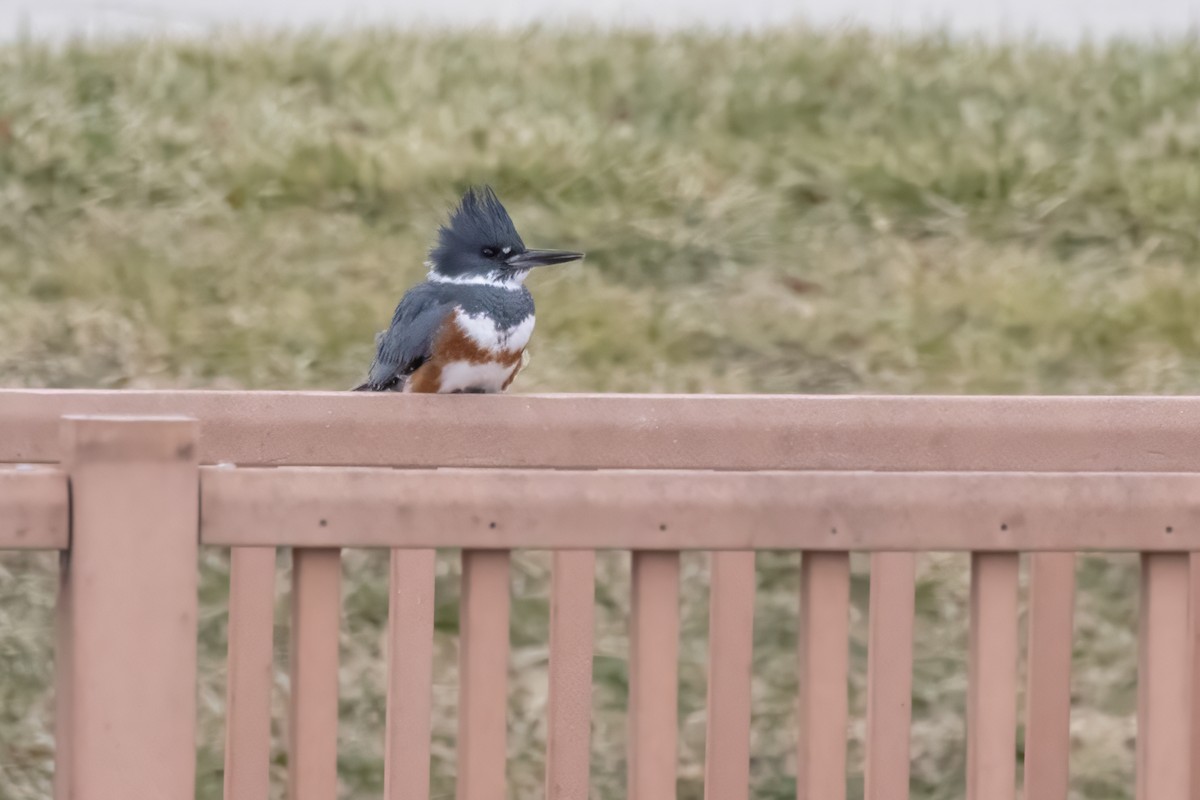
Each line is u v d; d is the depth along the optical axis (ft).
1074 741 31.58
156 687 14.20
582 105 58.08
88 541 14.03
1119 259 49.75
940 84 59.31
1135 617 34.83
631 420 18.26
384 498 14.44
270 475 14.34
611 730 31.24
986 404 18.25
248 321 44.34
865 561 35.65
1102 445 18.29
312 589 14.69
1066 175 53.21
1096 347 44.39
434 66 60.95
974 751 15.26
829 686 15.19
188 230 49.47
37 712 31.40
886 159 53.57
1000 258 49.55
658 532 14.66
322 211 50.88
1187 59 62.39
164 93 56.75
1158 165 53.93
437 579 34.83
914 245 50.26
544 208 50.83
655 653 15.01
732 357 43.57
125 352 42.65
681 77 59.98
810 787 15.24
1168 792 15.43
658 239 49.39
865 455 18.28
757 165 53.93
